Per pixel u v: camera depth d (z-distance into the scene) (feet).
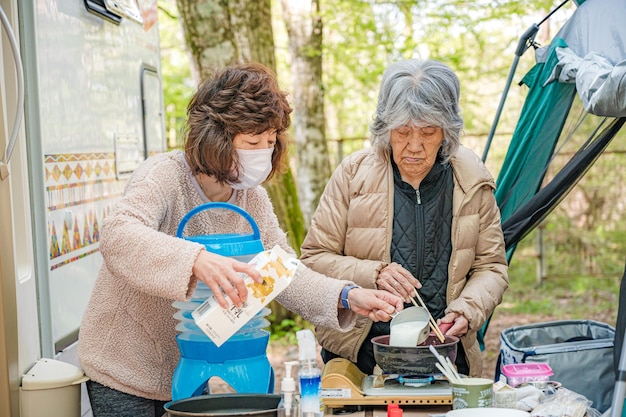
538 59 13.20
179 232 7.65
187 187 8.07
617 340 10.36
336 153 38.11
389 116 8.77
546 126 13.29
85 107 11.07
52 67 9.85
